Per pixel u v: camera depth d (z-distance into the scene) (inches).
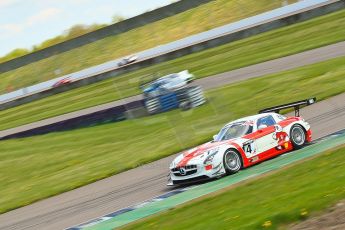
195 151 1462.8
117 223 1229.7
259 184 1193.4
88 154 2532.0
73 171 2235.5
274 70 3228.3
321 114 2087.8
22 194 2052.2
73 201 1685.5
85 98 4613.7
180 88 2807.6
